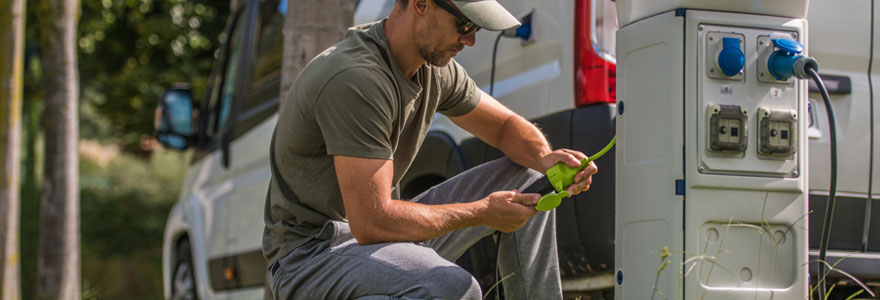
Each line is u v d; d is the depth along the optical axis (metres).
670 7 2.45
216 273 5.57
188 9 13.14
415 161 3.73
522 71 3.32
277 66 4.86
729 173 2.43
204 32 13.22
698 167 2.40
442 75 2.77
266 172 4.83
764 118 2.44
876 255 3.21
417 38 2.49
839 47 3.26
